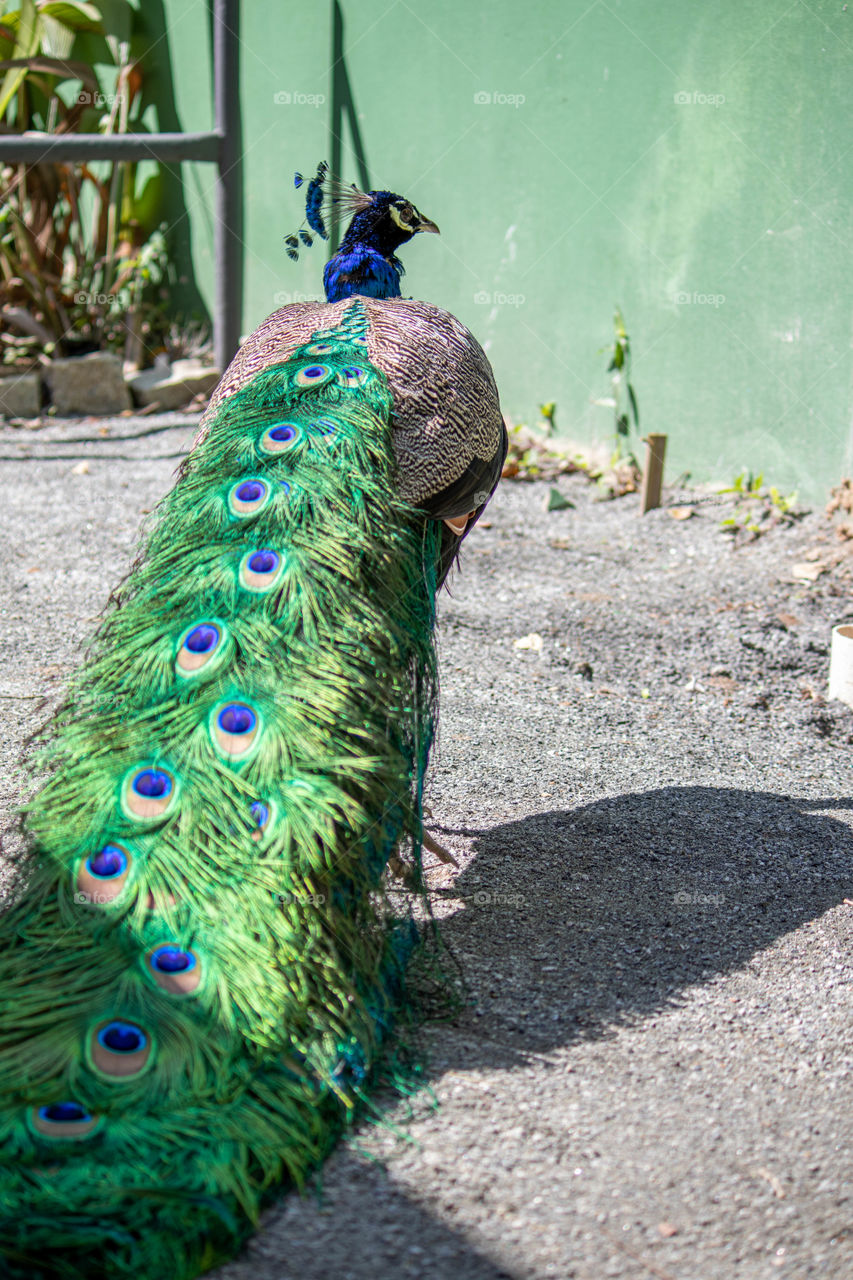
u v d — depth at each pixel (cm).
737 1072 262
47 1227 185
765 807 389
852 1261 212
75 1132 199
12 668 469
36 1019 210
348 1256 206
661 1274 207
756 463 672
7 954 222
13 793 370
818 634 526
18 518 663
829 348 620
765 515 647
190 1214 191
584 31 711
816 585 571
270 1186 208
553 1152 234
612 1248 212
